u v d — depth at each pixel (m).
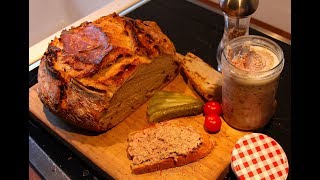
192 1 0.67
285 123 0.48
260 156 0.43
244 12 0.47
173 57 0.51
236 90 0.44
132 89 0.48
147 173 0.44
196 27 0.62
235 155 0.43
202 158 0.45
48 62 0.47
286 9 0.59
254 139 0.44
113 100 0.46
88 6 0.79
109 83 0.45
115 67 0.46
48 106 0.47
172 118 0.49
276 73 0.42
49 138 0.49
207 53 0.58
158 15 0.65
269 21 0.62
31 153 0.48
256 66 0.44
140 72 0.47
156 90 0.52
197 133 0.46
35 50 0.60
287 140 0.47
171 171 0.44
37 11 0.78
